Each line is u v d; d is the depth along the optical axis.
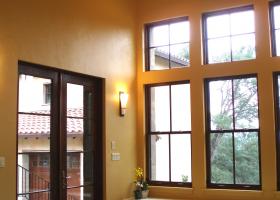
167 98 7.02
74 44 5.84
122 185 6.62
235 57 6.53
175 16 6.99
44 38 5.34
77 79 6.02
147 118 7.18
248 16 6.47
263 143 6.10
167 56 7.12
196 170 6.56
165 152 6.96
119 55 6.80
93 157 6.22
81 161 5.97
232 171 6.39
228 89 6.54
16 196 4.76
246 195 6.14
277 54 6.21
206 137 6.61
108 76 6.50
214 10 6.68
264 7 6.24
